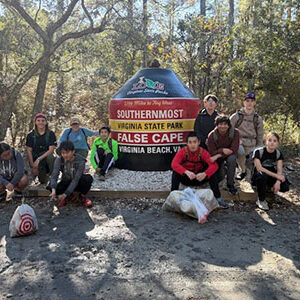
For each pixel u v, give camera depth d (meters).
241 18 12.09
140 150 6.27
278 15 9.95
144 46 11.95
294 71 9.68
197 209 4.38
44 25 12.94
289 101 9.48
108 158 5.96
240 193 5.10
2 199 5.16
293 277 3.18
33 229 4.07
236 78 10.70
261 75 9.51
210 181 4.81
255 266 3.37
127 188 5.54
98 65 13.67
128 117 6.27
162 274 3.23
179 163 4.83
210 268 3.33
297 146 9.34
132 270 3.30
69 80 15.31
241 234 4.07
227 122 4.82
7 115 10.04
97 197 5.32
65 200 4.99
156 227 4.28
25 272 3.28
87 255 3.60
